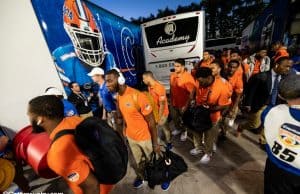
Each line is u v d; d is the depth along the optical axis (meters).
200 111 2.62
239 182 2.54
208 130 2.78
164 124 3.28
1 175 2.03
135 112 2.04
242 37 12.35
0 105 3.05
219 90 2.54
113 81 1.92
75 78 3.94
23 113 3.24
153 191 2.54
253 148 3.25
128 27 7.09
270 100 2.79
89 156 1.13
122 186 2.69
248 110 3.13
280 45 6.11
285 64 2.51
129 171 3.02
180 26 5.84
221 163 2.94
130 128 2.16
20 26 3.07
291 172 1.25
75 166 1.06
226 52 7.02
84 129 1.19
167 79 6.31
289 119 1.23
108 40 5.40
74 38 3.93
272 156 1.36
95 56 4.65
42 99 1.26
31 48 3.20
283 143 1.25
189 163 3.03
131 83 7.08
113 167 1.20
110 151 1.19
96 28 4.75
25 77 3.20
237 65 3.51
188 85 3.41
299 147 1.17
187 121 2.72
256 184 2.48
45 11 3.27
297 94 1.17
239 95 3.71
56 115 1.29
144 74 3.13
